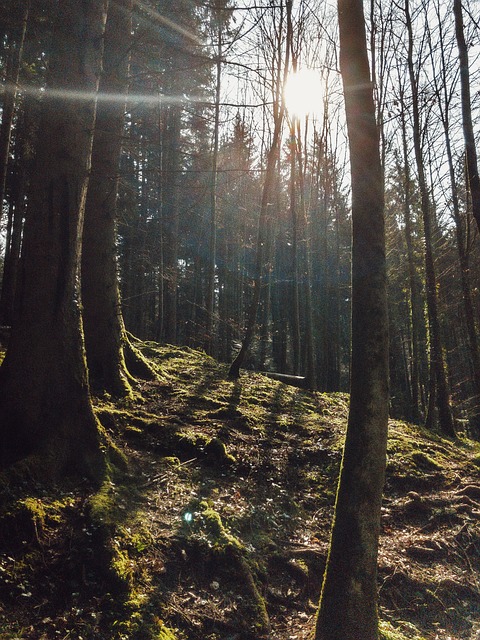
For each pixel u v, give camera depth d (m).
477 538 6.92
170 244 24.33
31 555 4.62
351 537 4.08
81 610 4.33
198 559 5.23
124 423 7.63
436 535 6.88
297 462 7.95
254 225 31.98
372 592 4.07
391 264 22.52
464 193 17.03
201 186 8.22
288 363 27.88
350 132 4.56
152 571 4.91
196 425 8.20
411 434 10.85
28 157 16.70
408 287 21.92
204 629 4.54
